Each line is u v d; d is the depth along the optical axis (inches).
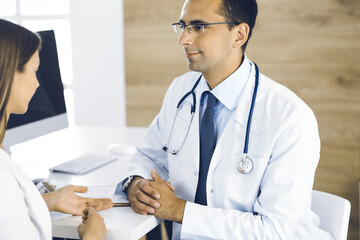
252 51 110.7
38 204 42.8
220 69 54.8
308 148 50.9
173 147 58.4
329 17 103.8
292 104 52.6
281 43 108.3
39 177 62.7
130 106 126.8
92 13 130.1
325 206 58.2
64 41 136.3
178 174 57.6
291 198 49.6
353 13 101.8
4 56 41.0
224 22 52.7
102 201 52.4
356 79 103.7
